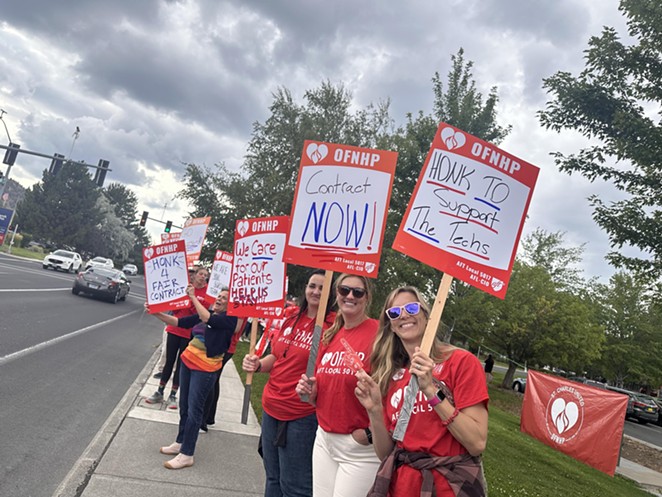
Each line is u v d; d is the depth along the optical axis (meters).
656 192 10.93
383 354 2.81
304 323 3.71
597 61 10.62
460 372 2.33
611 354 34.22
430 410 2.35
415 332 2.62
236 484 4.66
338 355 3.03
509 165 2.71
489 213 2.70
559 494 7.22
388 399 2.67
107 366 9.27
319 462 3.01
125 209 121.69
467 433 2.19
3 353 8.40
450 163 2.78
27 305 14.61
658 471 13.21
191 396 4.88
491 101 15.35
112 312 19.17
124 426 5.88
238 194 19.97
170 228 27.83
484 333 25.67
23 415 5.71
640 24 10.30
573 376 43.53
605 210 11.05
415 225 2.74
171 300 5.31
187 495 4.22
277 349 3.76
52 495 3.96
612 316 34.41
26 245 59.25
